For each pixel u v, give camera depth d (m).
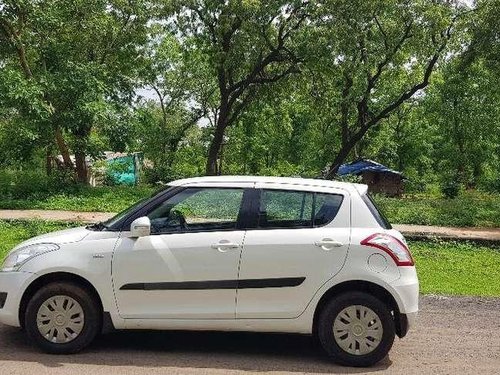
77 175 25.80
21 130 21.45
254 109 34.75
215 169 32.16
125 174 37.16
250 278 5.82
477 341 6.91
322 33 27.28
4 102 21.12
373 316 5.81
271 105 34.31
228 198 6.12
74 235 6.05
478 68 37.25
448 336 7.07
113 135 24.88
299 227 5.98
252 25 27.83
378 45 31.22
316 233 5.91
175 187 6.23
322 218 6.02
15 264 5.93
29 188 22.31
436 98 45.38
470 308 8.61
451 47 29.73
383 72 34.69
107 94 25.67
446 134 49.22
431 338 6.96
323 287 5.81
